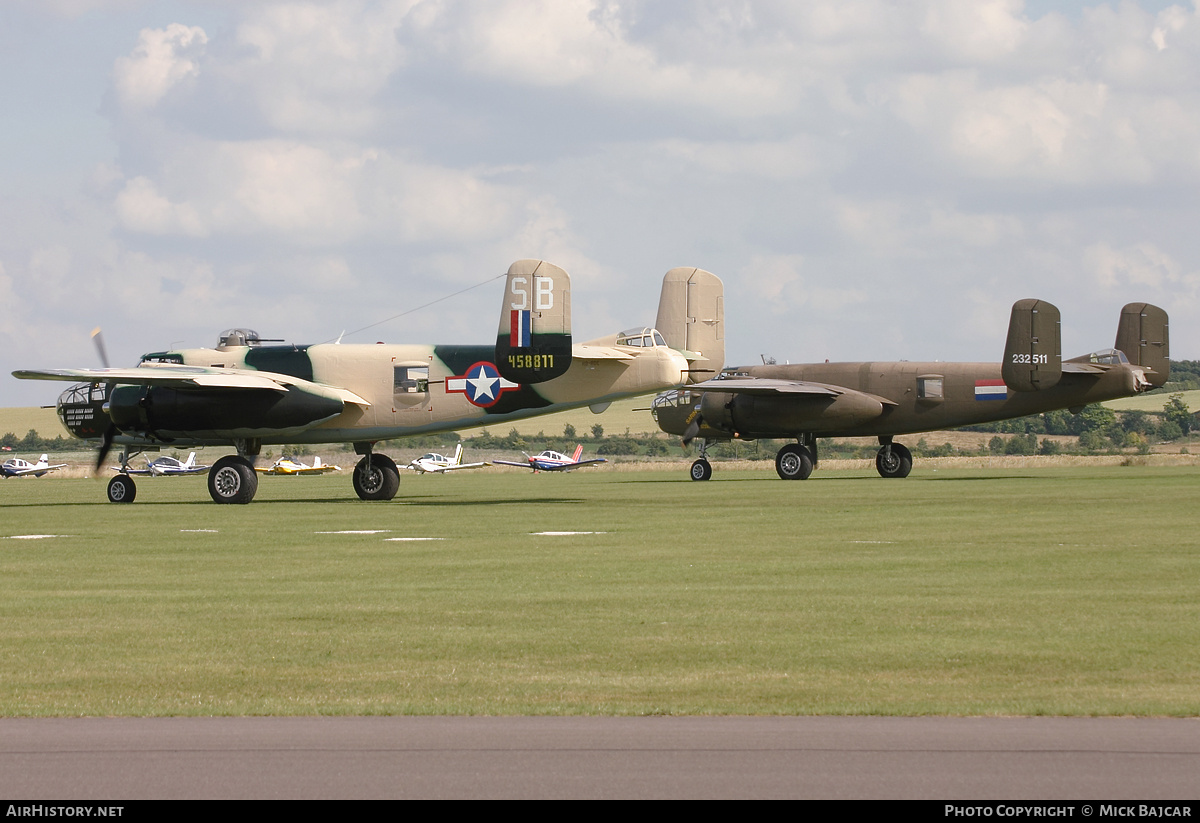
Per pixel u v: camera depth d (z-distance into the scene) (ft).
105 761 66.44
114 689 87.15
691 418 440.04
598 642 105.19
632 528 219.61
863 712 77.61
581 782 62.08
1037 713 76.95
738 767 64.49
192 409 301.02
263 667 95.20
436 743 70.03
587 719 76.23
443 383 304.09
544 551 180.14
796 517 242.58
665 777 62.80
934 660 95.86
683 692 84.64
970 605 123.95
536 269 280.10
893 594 132.36
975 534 201.16
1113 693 83.30
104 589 141.38
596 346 304.09
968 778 62.18
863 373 423.23
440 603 128.57
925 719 75.61
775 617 117.60
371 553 179.22
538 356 279.49
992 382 404.98
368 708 79.71
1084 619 114.93
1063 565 157.07
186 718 77.41
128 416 305.12
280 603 129.18
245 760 66.49
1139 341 438.40
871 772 63.46
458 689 86.43
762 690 85.15
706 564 161.99
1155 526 213.87
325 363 309.22
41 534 217.15
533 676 91.04
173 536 211.00
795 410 422.00
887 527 216.74
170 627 114.32
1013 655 97.60
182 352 318.65
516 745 69.41
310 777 63.26
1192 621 113.50
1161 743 68.95
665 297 401.70
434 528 223.92
